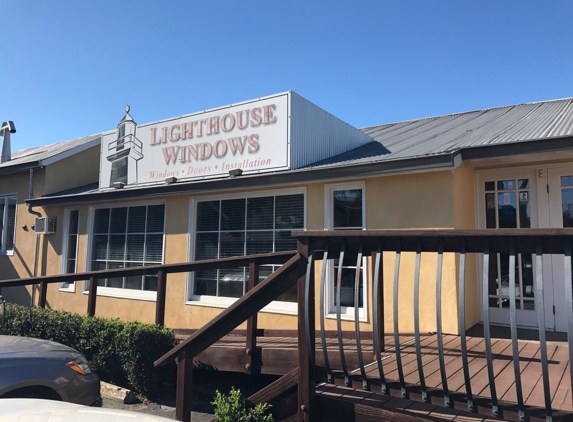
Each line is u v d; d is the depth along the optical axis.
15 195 12.54
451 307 5.81
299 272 3.15
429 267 6.02
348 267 6.82
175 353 3.60
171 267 5.93
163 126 9.17
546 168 6.25
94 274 6.51
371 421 2.98
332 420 3.14
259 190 7.89
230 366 5.28
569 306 2.17
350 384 2.92
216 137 8.30
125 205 10.00
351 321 6.55
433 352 4.52
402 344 5.04
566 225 6.09
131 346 5.75
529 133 6.03
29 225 11.99
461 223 6.14
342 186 6.96
